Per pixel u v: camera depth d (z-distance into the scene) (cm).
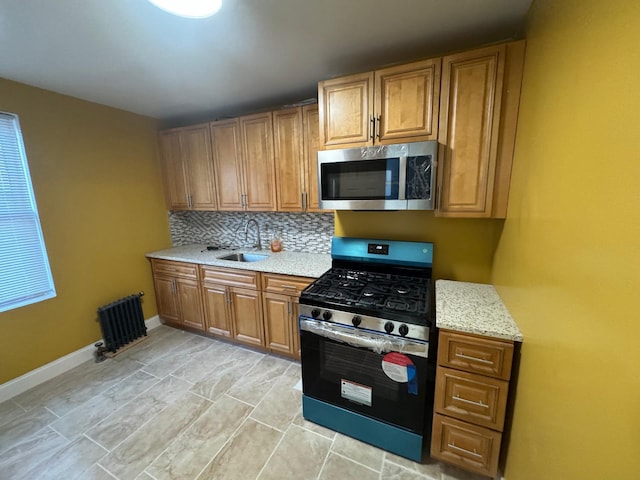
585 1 73
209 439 162
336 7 124
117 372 226
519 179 129
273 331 237
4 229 197
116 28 136
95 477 141
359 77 167
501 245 156
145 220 293
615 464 54
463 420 131
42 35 140
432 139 156
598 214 63
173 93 227
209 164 272
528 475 100
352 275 197
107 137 255
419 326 132
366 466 145
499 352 119
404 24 140
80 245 239
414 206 157
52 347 222
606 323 58
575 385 71
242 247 310
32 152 206
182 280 278
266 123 237
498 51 137
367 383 150
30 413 183
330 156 170
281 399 193
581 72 75
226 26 137
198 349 260
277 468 144
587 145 70
